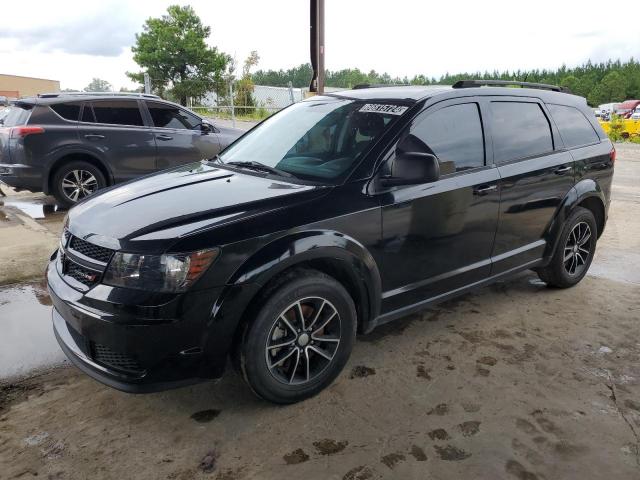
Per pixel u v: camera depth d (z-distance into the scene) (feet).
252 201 9.10
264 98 85.61
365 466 7.86
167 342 7.97
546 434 8.65
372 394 9.75
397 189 10.21
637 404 9.55
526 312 13.52
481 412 9.23
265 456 8.07
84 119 24.88
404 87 12.71
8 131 23.84
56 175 24.43
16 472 7.67
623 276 16.42
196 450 8.19
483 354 11.30
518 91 13.32
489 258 12.38
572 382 10.24
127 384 8.12
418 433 8.64
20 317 13.03
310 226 9.03
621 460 8.06
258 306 8.52
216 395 9.72
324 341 9.57
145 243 8.05
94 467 7.80
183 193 9.79
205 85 89.40
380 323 10.56
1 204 26.68
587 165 14.52
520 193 12.57
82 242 8.93
